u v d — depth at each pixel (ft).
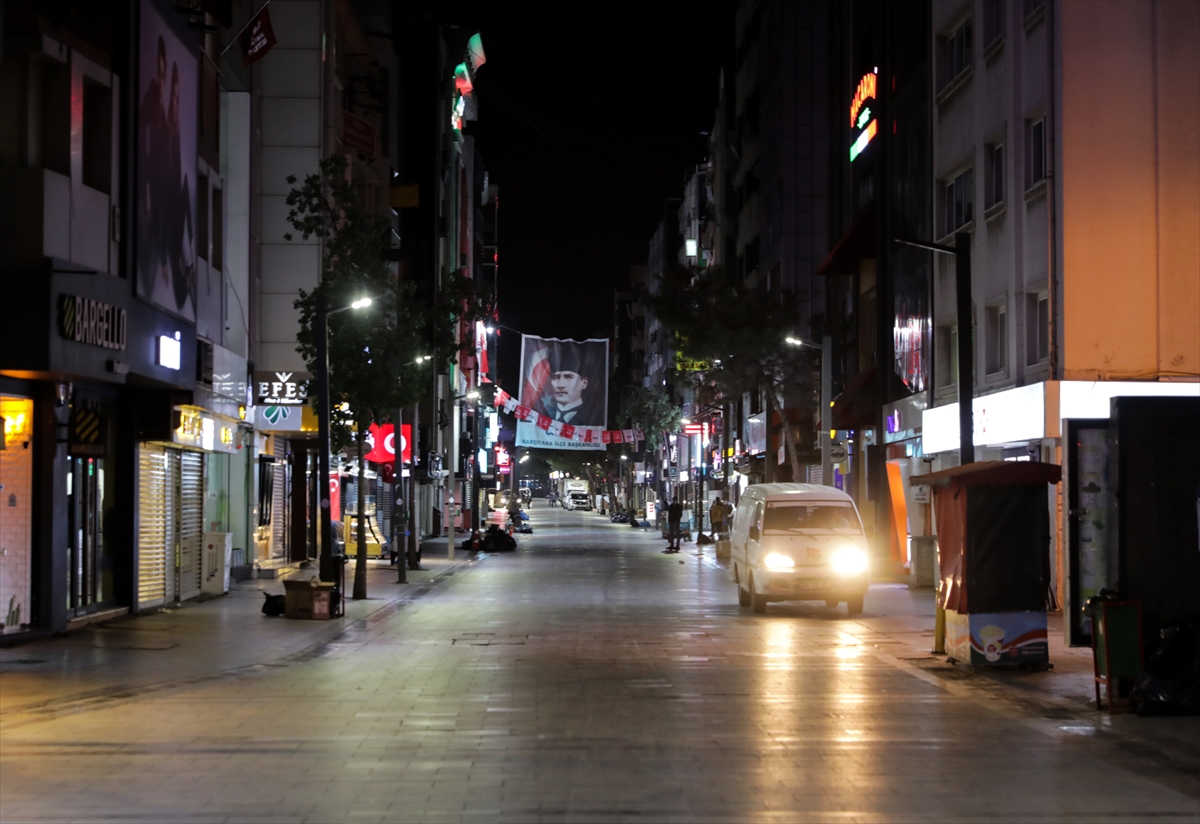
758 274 204.74
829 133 166.40
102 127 65.57
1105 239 82.28
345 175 141.18
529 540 215.72
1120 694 41.60
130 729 36.94
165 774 30.50
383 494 179.52
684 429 267.80
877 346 131.75
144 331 69.77
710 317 143.84
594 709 40.70
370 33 180.55
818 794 28.32
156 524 79.15
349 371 95.61
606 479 424.05
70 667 51.44
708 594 97.09
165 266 73.51
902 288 123.13
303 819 25.99
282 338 119.75
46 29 59.82
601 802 27.53
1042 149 87.76
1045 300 87.45
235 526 107.65
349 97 153.48
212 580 88.38
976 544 50.75
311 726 37.42
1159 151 81.97
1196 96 82.07
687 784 29.37
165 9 73.97
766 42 195.00
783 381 147.95
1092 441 45.19
